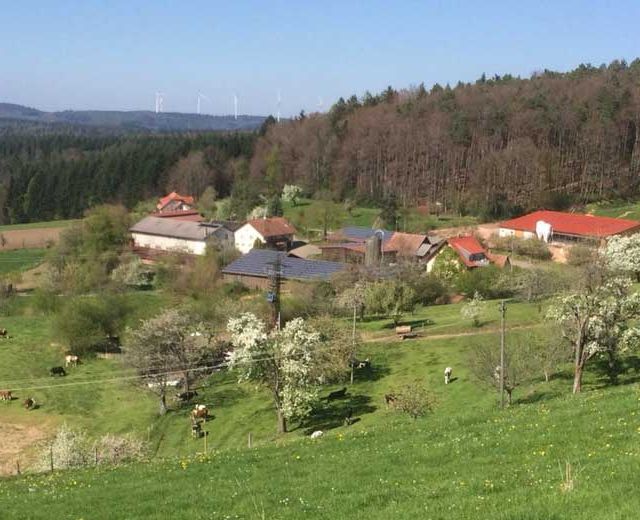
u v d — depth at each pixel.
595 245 115.44
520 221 137.62
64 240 142.62
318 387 59.38
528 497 15.94
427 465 22.27
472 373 56.31
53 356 84.75
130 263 126.75
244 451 29.89
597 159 171.25
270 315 86.12
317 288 97.69
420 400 50.06
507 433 24.48
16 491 28.64
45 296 107.75
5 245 167.00
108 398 70.12
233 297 108.38
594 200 166.62
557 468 18.44
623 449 19.58
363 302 85.81
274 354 56.03
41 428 62.66
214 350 75.81
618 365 53.38
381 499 18.67
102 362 83.19
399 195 182.75
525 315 79.19
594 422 23.52
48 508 23.77
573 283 52.25
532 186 163.12
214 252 129.75
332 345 67.62
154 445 56.94
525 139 171.38
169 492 23.86
